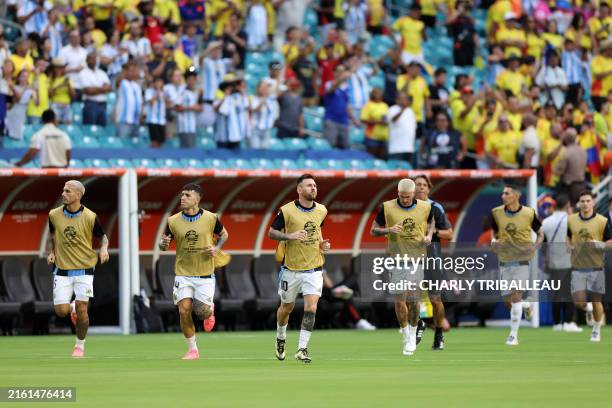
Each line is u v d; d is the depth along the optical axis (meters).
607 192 116.25
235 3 123.25
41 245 99.94
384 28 133.50
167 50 110.94
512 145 114.44
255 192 104.00
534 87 124.31
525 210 75.56
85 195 101.38
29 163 98.75
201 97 111.69
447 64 135.12
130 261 96.38
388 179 104.56
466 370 55.56
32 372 55.00
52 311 97.38
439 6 138.00
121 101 106.44
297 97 113.38
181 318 63.50
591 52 137.62
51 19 110.31
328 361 62.41
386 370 55.59
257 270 105.12
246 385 47.22
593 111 131.12
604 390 44.66
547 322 109.56
